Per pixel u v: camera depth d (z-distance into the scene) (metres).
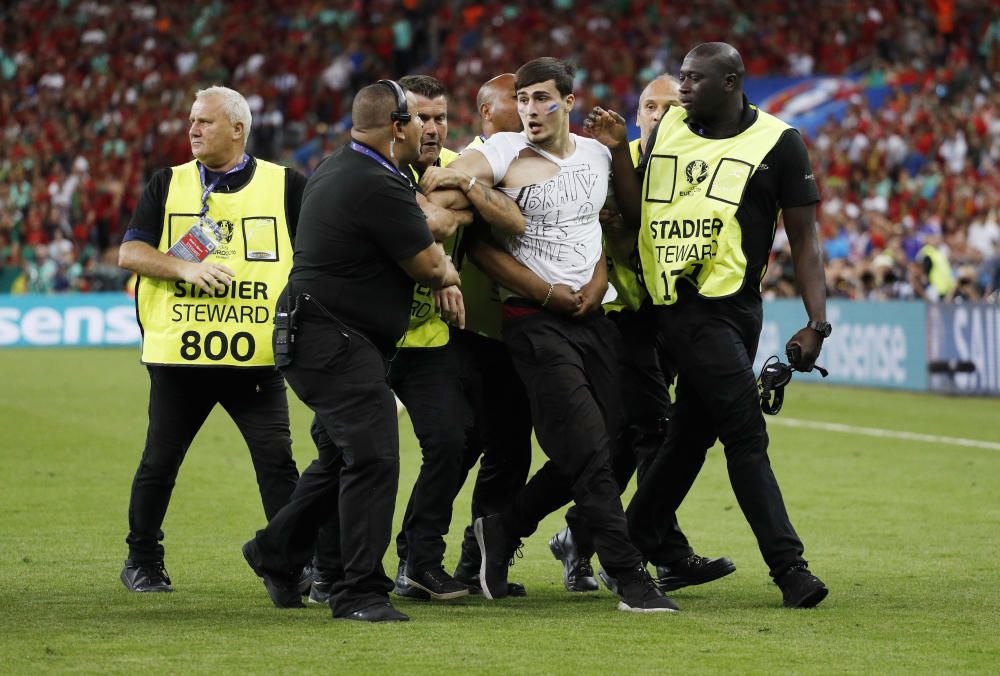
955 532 30.59
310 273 20.20
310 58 119.38
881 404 59.22
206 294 22.86
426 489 22.58
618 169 22.64
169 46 122.62
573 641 18.84
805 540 29.50
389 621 20.17
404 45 122.06
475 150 21.84
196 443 44.50
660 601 21.19
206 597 22.59
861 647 18.66
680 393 23.14
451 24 124.62
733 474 22.16
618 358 22.81
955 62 112.00
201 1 127.69
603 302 24.34
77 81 119.19
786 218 22.53
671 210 22.38
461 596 22.91
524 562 27.50
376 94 20.20
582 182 22.00
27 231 98.50
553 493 22.56
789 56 117.31
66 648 18.09
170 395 23.12
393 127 20.19
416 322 22.39
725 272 22.03
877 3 120.06
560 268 21.89
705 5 122.88
